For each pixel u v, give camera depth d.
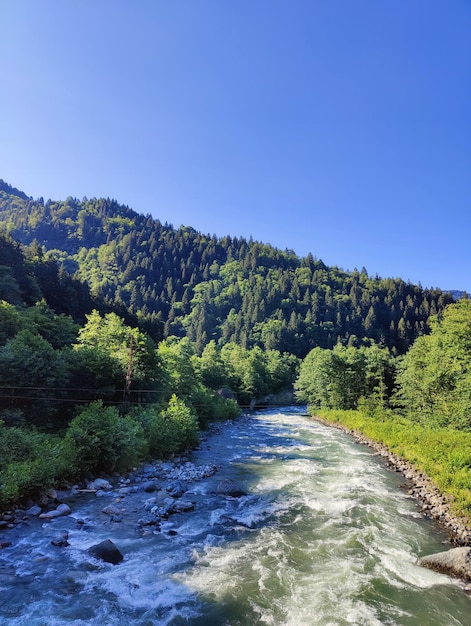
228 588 12.49
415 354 54.19
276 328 166.88
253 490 23.33
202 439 41.88
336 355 75.25
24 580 12.29
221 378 88.75
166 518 18.31
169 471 26.84
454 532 17.78
